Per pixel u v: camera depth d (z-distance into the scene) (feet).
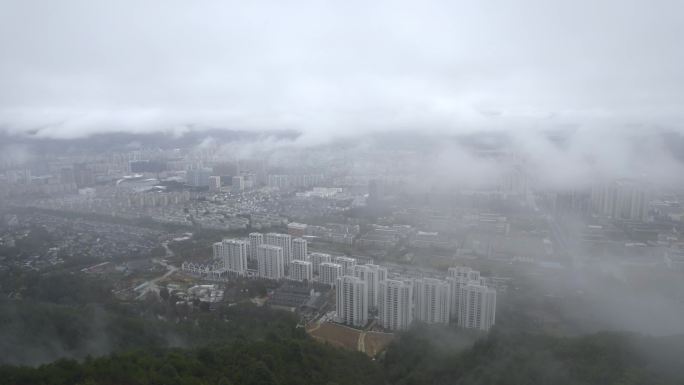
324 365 467.11
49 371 357.61
